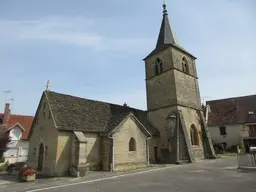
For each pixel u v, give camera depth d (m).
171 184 10.70
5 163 23.80
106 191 9.89
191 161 21.52
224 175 12.66
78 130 17.67
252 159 16.12
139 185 10.88
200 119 27.61
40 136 19.05
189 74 28.38
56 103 19.02
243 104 38.03
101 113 22.19
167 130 24.59
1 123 32.06
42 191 10.69
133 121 20.41
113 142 18.17
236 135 34.72
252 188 8.90
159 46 29.50
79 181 13.25
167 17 31.33
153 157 23.61
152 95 28.17
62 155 16.47
